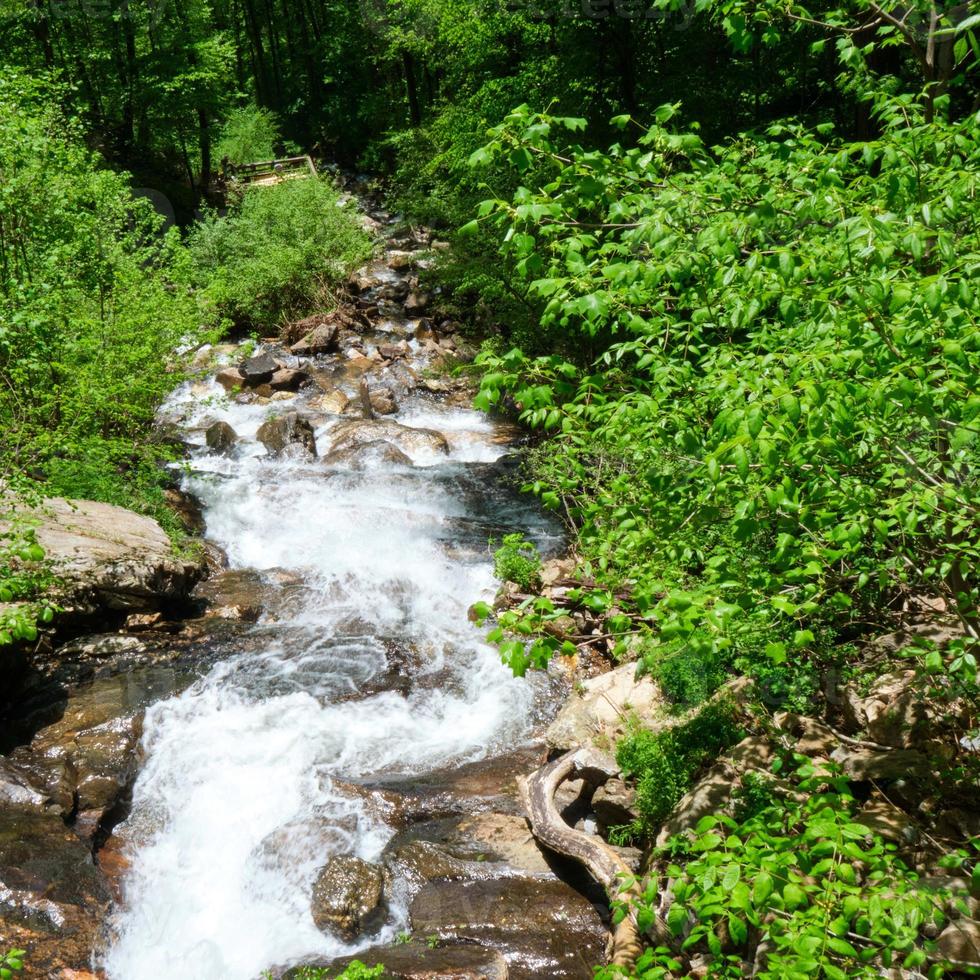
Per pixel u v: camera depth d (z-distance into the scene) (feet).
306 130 149.69
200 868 21.86
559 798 23.34
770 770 19.43
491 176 54.85
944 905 14.52
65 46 99.96
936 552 14.26
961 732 18.08
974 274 11.32
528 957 18.53
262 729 26.68
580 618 31.14
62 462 34.65
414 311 75.51
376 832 22.70
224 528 40.86
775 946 15.25
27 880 19.69
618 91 58.65
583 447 15.20
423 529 40.34
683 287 15.34
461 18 66.08
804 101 58.08
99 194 46.78
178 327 44.75
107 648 29.96
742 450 9.69
